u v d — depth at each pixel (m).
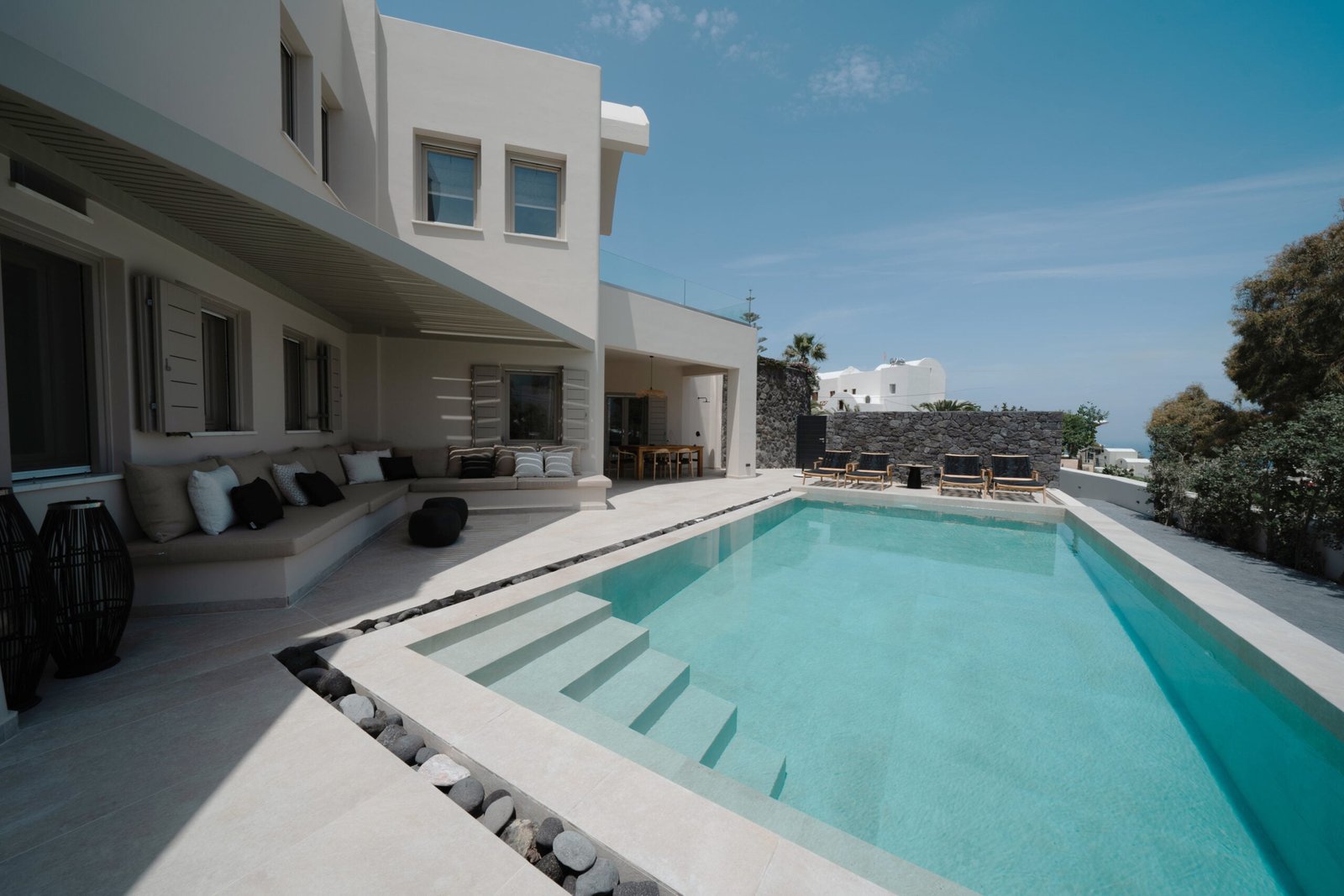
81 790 2.04
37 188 3.26
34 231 3.36
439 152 9.29
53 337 3.65
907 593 6.03
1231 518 7.34
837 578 6.56
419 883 1.65
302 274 5.65
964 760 3.08
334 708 2.69
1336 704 2.85
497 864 1.74
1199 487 7.95
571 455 9.67
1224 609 4.43
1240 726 3.44
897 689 3.89
